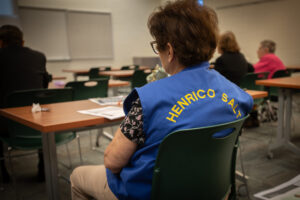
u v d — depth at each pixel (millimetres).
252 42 6980
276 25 6383
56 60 7387
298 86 2102
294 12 6012
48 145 1299
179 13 783
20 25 6688
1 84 2006
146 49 9188
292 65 6207
